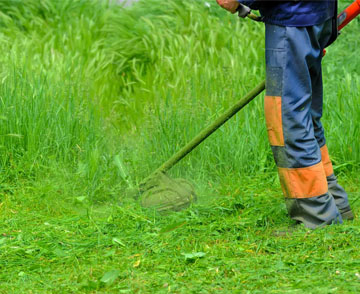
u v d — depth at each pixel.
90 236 5.68
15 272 4.86
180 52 9.69
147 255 5.14
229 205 6.36
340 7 10.24
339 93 8.17
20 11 11.55
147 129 7.75
